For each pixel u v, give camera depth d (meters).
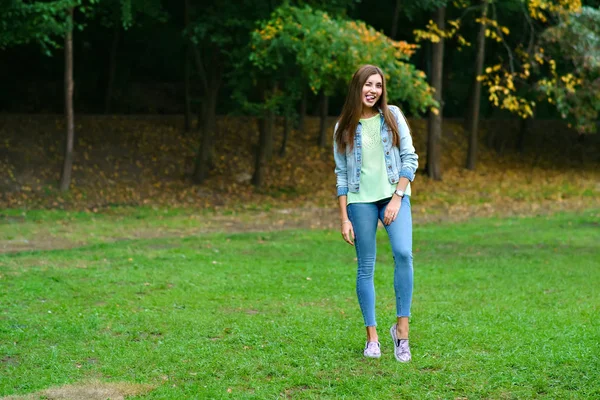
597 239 12.67
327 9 19.89
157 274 8.52
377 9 27.00
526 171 26.94
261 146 22.39
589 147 30.19
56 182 20.59
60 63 29.12
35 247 11.92
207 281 8.05
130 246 11.56
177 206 19.55
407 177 4.84
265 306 6.71
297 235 13.53
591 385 4.31
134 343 5.31
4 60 28.42
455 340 5.35
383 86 4.91
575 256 10.56
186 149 24.47
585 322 5.96
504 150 29.33
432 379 4.41
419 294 7.40
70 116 19.91
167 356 4.96
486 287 7.86
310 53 17.23
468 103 29.83
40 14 16.48
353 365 4.74
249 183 22.69
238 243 12.19
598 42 19.48
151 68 31.02
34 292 7.28
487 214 17.89
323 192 22.41
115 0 19.78
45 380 4.45
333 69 17.81
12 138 22.52
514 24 26.59
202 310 6.50
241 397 4.12
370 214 4.90
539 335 5.47
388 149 4.88
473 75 26.20
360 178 4.90
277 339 5.40
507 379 4.41
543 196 21.73
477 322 5.96
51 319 6.07
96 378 4.51
